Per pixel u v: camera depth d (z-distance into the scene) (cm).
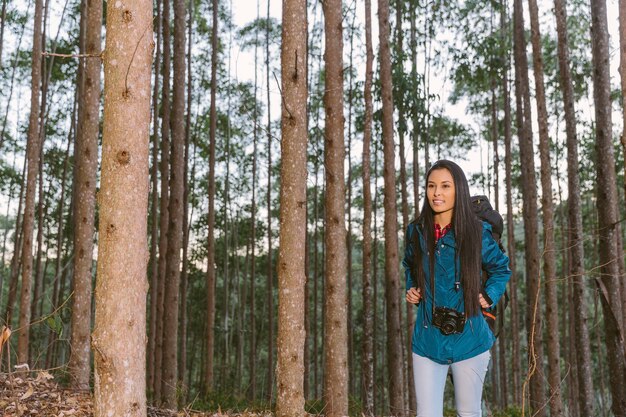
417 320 275
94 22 656
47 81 1695
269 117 2012
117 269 251
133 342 252
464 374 263
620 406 635
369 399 898
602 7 872
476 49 1698
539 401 996
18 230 1706
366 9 1039
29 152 1007
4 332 386
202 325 2964
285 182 438
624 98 306
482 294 260
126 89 258
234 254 2952
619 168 1927
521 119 1473
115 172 254
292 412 423
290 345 429
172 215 988
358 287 3312
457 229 256
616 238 797
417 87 1482
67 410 482
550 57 1923
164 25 1209
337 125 589
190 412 556
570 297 1828
